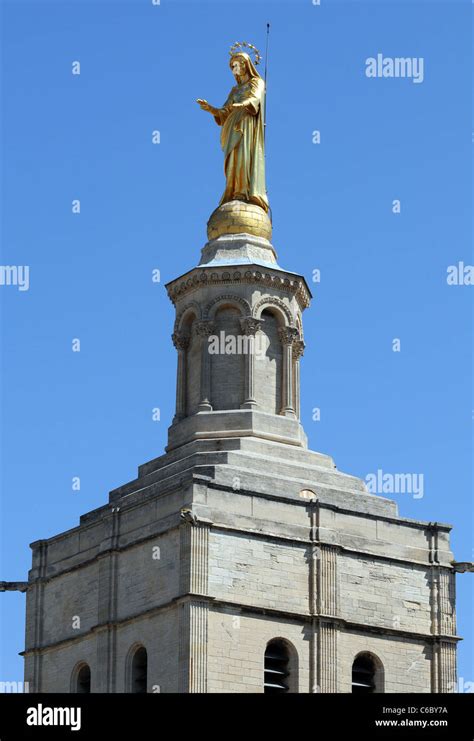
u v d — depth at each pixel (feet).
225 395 444.14
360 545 434.71
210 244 460.14
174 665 407.23
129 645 422.00
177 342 453.58
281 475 433.07
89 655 433.48
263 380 446.60
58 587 449.48
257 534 419.54
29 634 451.94
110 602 428.15
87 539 443.32
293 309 453.58
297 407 451.53
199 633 405.80
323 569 425.69
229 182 467.52
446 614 441.68
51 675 445.37
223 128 470.39
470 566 444.96
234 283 448.65
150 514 425.69
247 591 415.03
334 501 436.35
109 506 444.96
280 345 451.53
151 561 420.77
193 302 450.71
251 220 461.37
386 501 444.55
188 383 451.12
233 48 474.08
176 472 434.71
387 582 436.35
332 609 424.46
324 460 445.37
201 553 410.93
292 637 418.92
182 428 444.55
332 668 421.18
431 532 447.01
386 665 431.02
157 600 416.26
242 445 434.30
